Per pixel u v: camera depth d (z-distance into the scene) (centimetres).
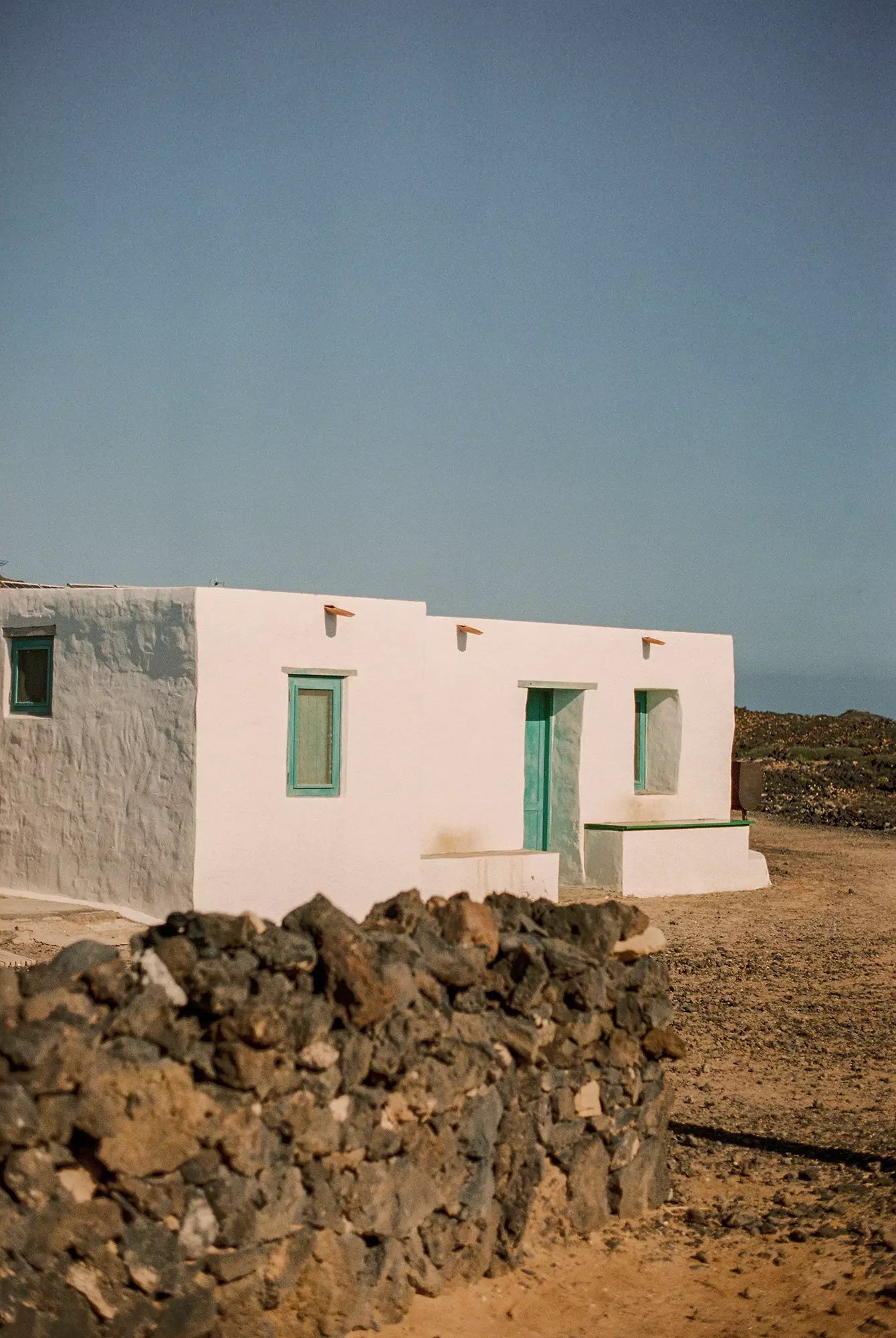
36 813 1565
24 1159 523
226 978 559
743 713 5797
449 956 658
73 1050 525
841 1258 700
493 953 696
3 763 1603
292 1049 571
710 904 1936
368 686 1571
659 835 1977
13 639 1611
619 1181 745
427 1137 628
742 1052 1138
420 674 1620
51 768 1552
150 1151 533
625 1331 618
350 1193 593
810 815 3241
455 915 689
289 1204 568
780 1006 1320
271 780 1476
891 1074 1074
